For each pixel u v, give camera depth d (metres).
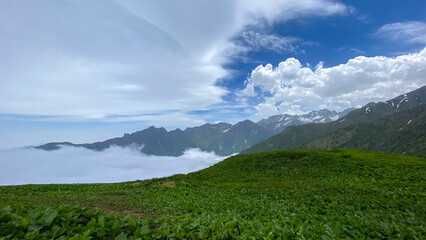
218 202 22.39
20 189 34.44
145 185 41.41
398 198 19.41
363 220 11.89
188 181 44.62
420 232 10.12
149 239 7.93
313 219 12.74
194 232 8.87
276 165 49.88
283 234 8.29
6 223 7.32
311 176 38.28
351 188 24.50
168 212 18.66
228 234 8.66
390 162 40.00
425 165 36.25
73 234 7.43
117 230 8.34
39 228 7.24
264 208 17.59
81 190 35.97
